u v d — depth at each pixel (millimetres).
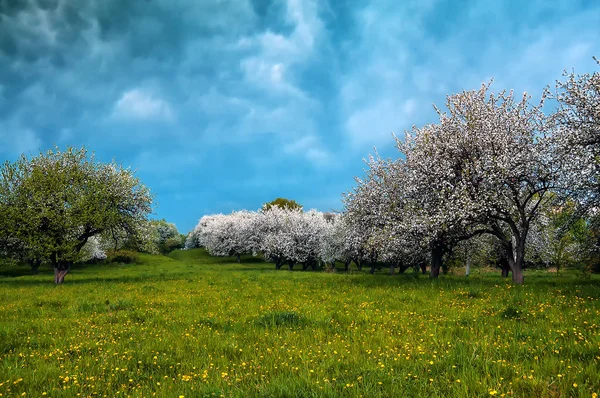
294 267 78625
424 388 6227
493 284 21609
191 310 15523
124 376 7770
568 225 22438
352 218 33250
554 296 15414
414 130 30406
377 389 6266
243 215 95812
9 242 33000
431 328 10578
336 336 10234
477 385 6176
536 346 8250
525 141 23953
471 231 26156
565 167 20078
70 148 34812
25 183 32094
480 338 9289
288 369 7594
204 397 6234
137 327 12328
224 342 9859
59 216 31375
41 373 7859
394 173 31641
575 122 20203
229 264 79375
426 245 26125
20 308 17125
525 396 5805
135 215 36031
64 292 23391
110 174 35344
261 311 14773
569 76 20422
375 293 18656
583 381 6254
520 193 25297
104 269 63375
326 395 6090
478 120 24109
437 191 24281
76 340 10703
